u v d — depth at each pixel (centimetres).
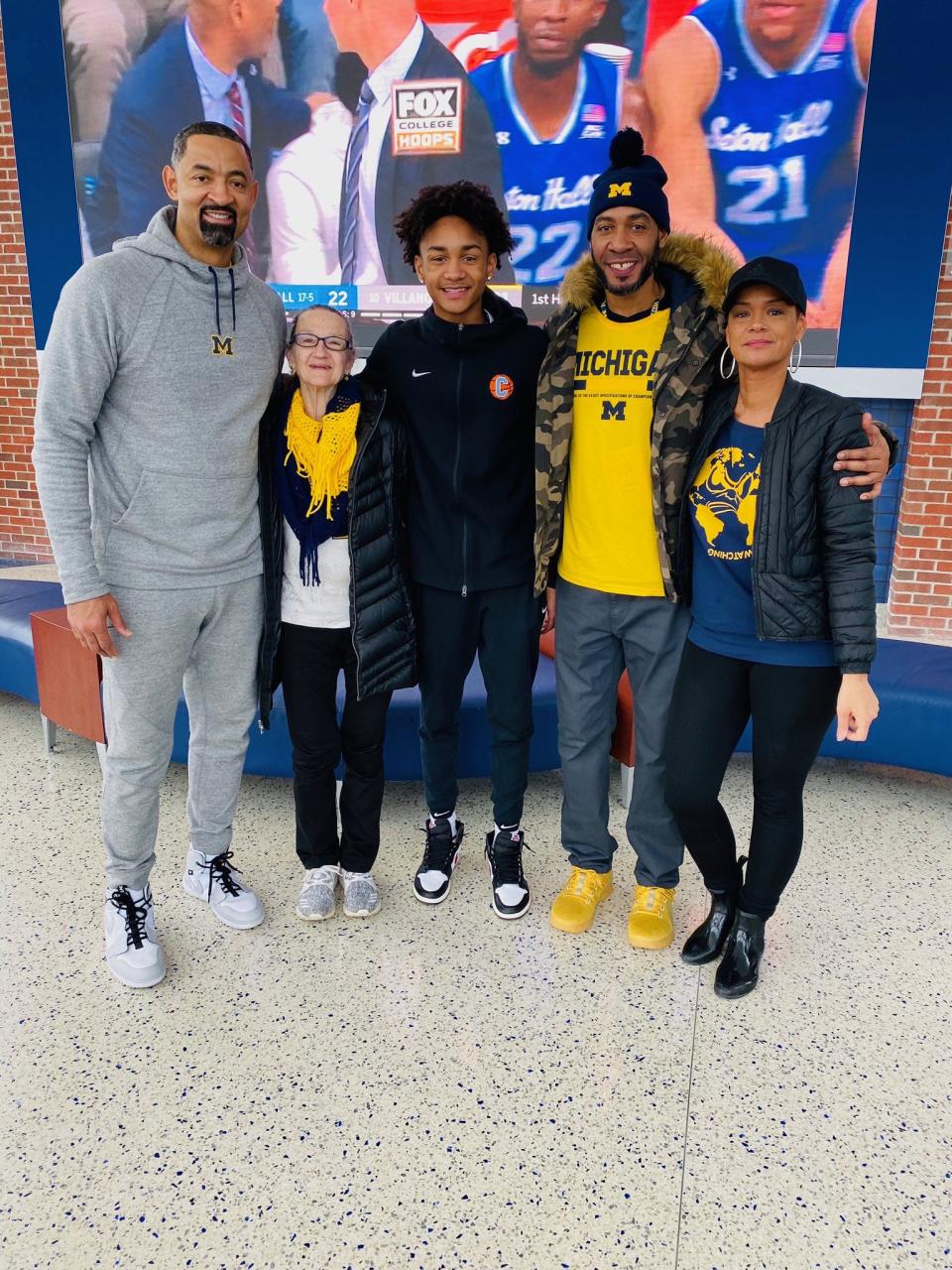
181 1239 142
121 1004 195
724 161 442
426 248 186
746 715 191
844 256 439
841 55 416
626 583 195
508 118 463
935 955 216
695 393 181
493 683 217
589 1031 188
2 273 584
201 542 188
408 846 263
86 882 243
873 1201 149
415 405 198
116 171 527
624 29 438
